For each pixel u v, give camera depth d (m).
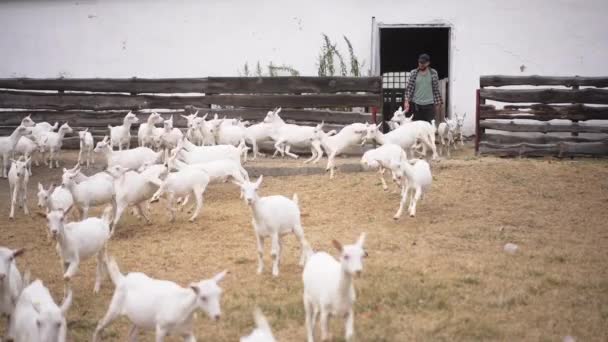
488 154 17.59
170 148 16.69
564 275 9.73
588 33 20.17
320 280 7.36
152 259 10.84
